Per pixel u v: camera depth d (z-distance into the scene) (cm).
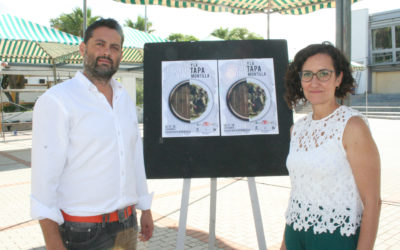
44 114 156
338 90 176
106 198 170
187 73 256
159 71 257
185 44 261
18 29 853
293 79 186
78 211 165
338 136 154
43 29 895
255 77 258
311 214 161
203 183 612
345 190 155
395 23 2792
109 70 174
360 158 148
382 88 3041
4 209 471
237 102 254
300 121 182
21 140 1299
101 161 168
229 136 249
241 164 245
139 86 2023
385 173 659
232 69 259
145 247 345
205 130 249
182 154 245
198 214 443
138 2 434
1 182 629
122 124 179
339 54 167
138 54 1374
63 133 160
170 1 456
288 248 175
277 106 254
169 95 253
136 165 207
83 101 167
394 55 2864
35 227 403
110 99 183
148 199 212
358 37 3031
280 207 465
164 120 249
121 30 183
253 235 373
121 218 178
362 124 151
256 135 250
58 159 158
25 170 740
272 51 263
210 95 254
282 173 245
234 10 520
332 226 155
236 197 517
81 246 167
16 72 1435
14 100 1780
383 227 383
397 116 2083
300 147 170
